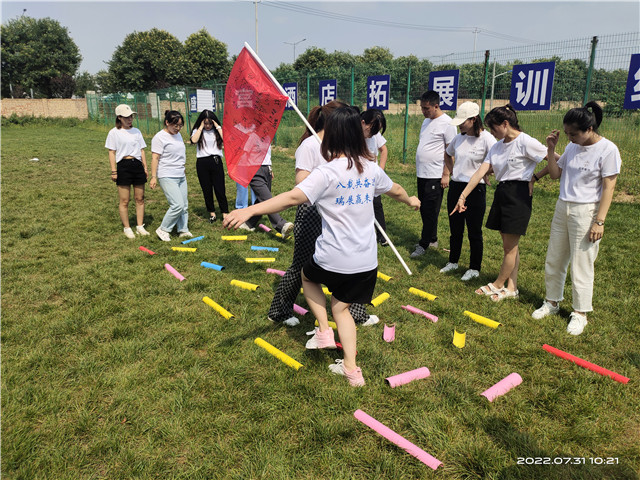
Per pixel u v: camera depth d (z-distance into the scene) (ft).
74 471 7.45
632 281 15.08
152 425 8.48
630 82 26.73
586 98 29.78
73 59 190.60
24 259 17.76
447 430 8.41
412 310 13.38
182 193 20.77
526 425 8.54
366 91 44.37
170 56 189.67
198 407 9.00
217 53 197.98
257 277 16.17
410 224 23.44
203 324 12.46
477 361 10.73
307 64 228.84
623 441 8.11
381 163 18.49
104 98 116.57
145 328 12.28
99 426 8.50
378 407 9.15
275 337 11.96
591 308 12.01
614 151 10.84
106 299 14.12
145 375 10.07
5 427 8.32
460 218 15.89
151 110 106.83
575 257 11.85
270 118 13.70
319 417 8.68
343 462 7.66
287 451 7.91
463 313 13.12
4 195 29.40
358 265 8.70
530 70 29.73
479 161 14.94
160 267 17.10
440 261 17.83
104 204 27.53
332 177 8.30
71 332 11.98
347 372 9.66
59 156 49.96
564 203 11.98
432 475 7.43
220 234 21.90
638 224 22.07
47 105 125.49
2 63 176.24
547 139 12.26
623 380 9.66
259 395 9.41
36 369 10.28
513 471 7.42
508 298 14.19
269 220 23.30
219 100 69.62
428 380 10.05
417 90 41.42
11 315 12.98
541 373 10.17
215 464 7.64
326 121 8.55
